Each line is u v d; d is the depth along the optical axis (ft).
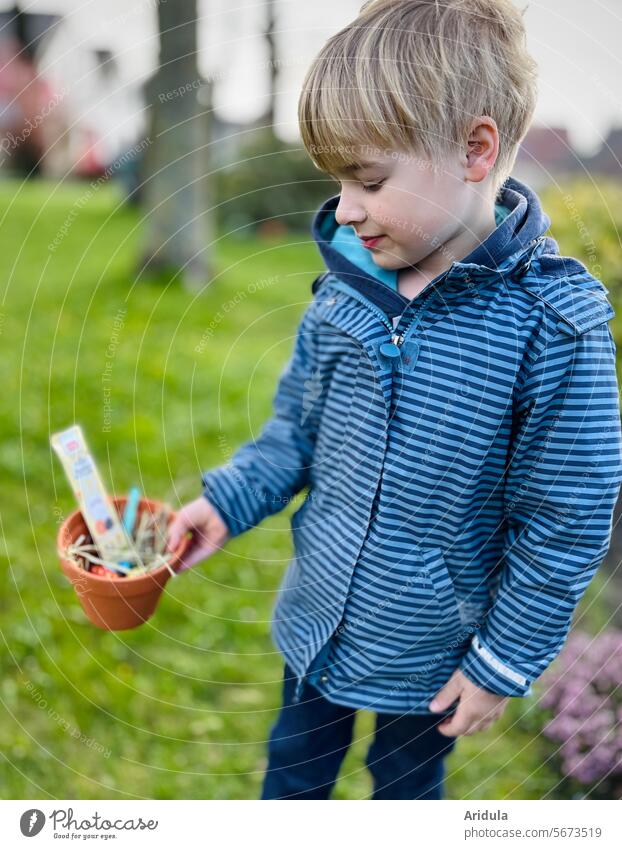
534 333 3.46
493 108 3.48
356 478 3.86
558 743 5.99
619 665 6.20
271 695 6.42
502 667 3.73
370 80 3.32
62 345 12.16
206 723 6.08
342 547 3.94
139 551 4.52
